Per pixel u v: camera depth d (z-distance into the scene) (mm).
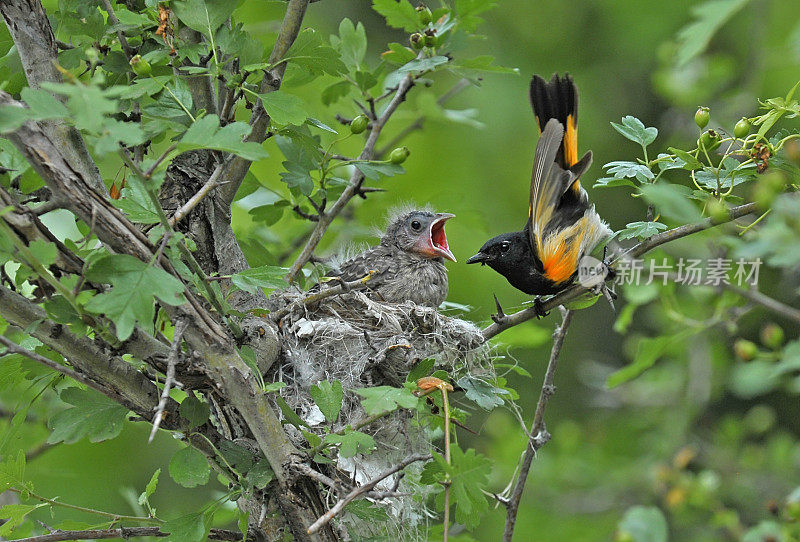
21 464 6621
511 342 10586
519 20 19156
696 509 13172
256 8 14539
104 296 5258
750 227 7090
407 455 7871
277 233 12328
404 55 8789
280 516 7012
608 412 16578
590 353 18047
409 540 8055
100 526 6922
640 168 7320
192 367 6133
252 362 6402
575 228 8281
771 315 14477
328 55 7371
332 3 17766
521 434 13406
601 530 14391
